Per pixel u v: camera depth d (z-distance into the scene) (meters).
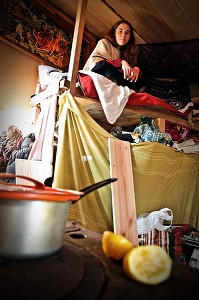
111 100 2.48
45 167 2.28
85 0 2.53
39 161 2.41
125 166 2.44
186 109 3.26
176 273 0.96
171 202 3.04
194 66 4.18
